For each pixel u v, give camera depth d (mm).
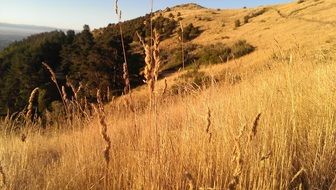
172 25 38844
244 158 3631
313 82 5863
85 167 4195
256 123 2809
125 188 3840
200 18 93188
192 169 3799
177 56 31094
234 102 5090
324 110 4762
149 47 3537
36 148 5461
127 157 3990
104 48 30812
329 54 8719
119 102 5457
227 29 76812
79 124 5520
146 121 4191
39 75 34656
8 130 7164
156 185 3576
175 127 4859
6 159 4988
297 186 3619
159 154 3760
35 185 4062
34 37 68500
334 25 41812
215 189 3354
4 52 62875
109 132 4973
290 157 3746
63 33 62312
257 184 3547
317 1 65438
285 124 4418
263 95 5242
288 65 6227
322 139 4336
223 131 4113
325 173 3809
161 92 3973
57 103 8148
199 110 4883
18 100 25266
